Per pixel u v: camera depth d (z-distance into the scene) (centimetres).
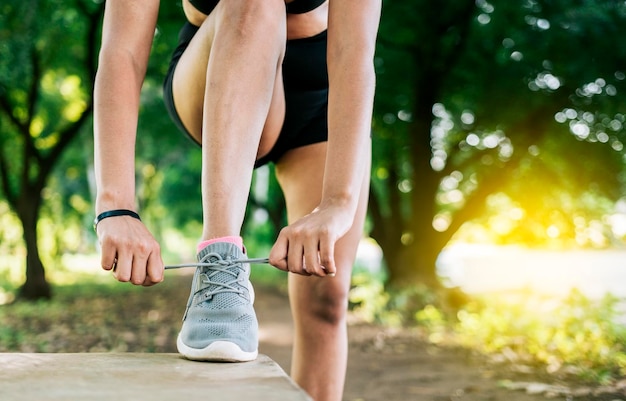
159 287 1677
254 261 135
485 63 1070
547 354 539
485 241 3359
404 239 1187
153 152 2022
